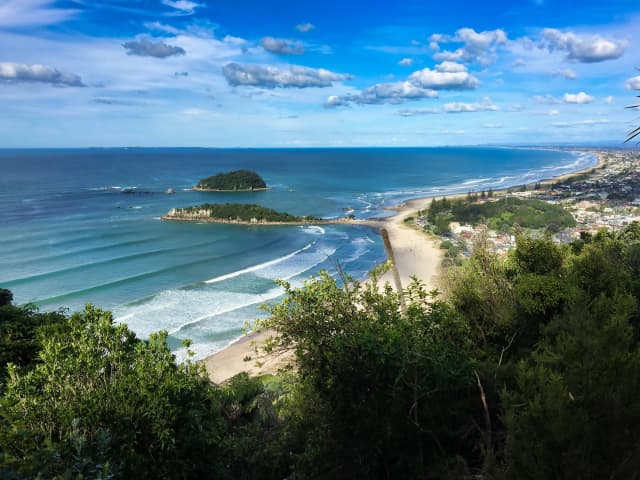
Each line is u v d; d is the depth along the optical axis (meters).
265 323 9.51
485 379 8.36
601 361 5.98
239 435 13.06
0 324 18.34
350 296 9.55
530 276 11.40
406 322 8.53
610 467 5.15
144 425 8.53
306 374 9.14
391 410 7.65
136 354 10.42
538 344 9.49
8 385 8.78
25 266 56.03
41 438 7.61
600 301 8.97
